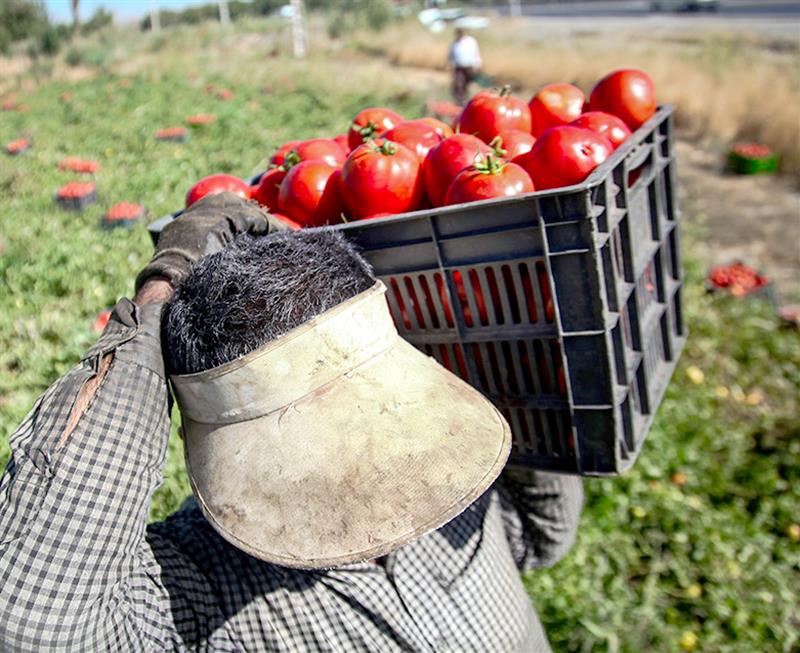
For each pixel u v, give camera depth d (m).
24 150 12.52
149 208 8.67
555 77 23.36
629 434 1.84
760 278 7.64
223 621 1.64
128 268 6.59
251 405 1.36
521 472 2.03
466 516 1.88
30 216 8.30
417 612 1.72
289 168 2.30
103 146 12.91
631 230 1.82
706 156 14.62
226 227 1.67
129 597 1.50
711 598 3.99
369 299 1.40
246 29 44.69
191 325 1.38
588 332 1.65
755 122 15.08
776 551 4.41
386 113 2.48
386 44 34.06
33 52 33.84
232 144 12.79
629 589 4.04
